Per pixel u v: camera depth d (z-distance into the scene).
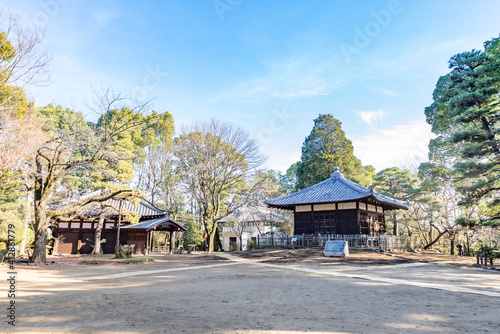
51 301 7.88
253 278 12.70
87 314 6.55
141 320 6.09
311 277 12.96
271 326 5.73
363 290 9.81
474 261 21.91
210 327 5.64
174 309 7.09
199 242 39.19
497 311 7.11
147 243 31.52
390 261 19.56
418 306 7.57
